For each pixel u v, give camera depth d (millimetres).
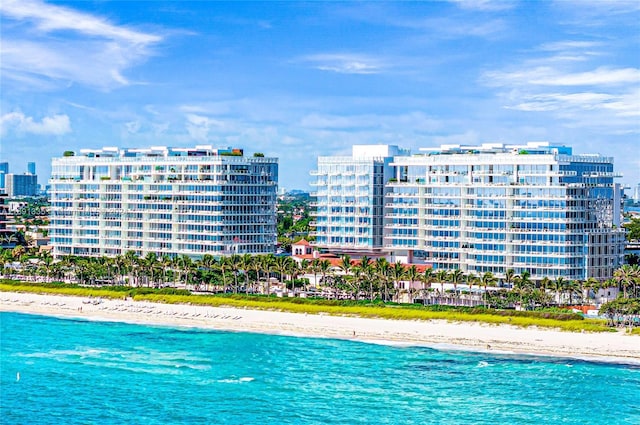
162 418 194125
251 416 194125
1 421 193250
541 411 194625
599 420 188625
